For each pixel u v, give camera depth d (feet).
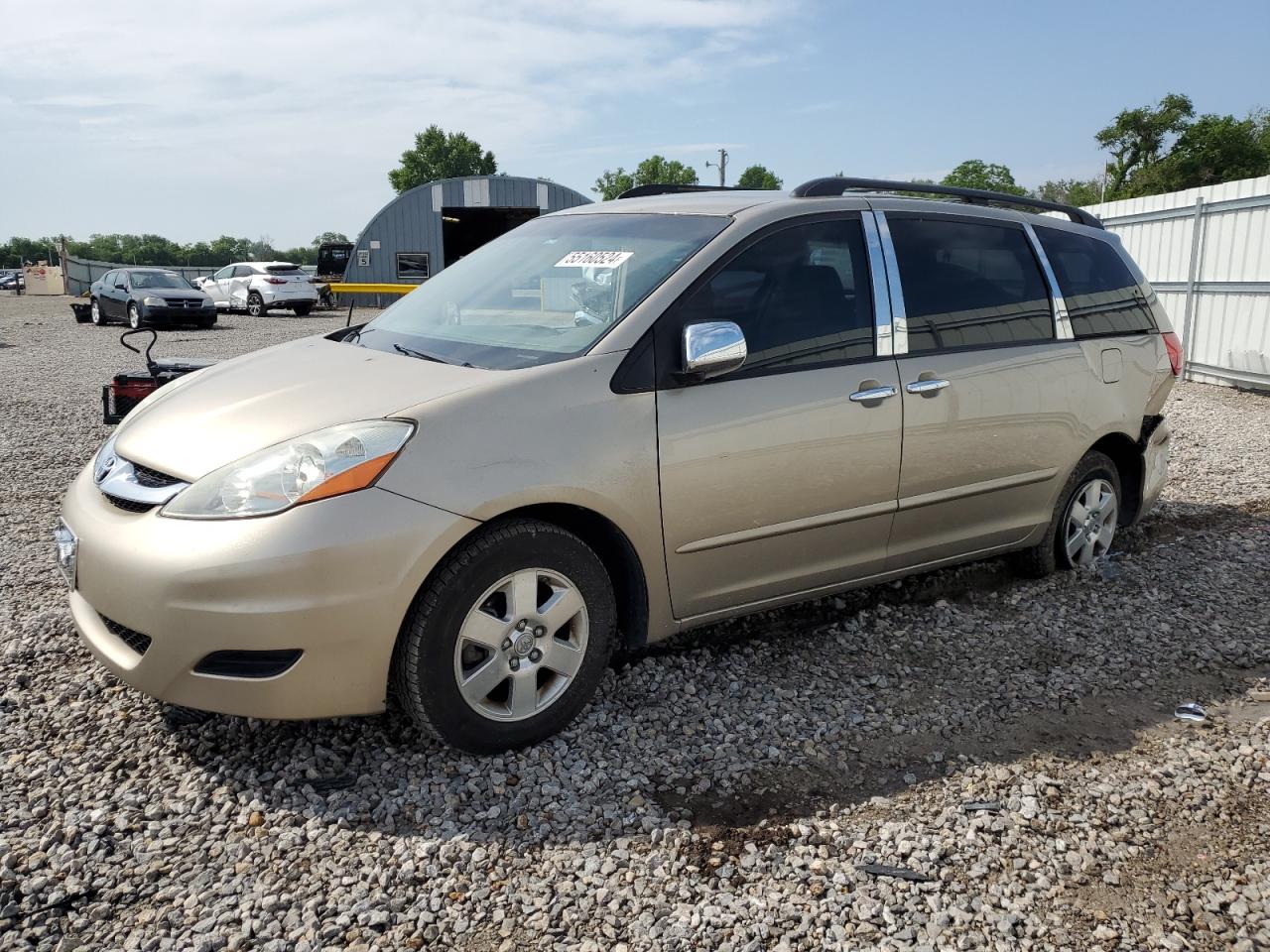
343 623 9.11
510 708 10.29
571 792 9.74
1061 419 14.87
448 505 9.42
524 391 10.12
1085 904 8.32
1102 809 9.70
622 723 11.18
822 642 13.62
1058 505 15.60
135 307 71.26
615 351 10.71
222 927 7.77
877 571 13.43
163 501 9.52
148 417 11.02
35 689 11.60
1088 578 16.03
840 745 10.91
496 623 9.98
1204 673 12.96
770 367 11.75
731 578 11.86
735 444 11.30
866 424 12.39
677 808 9.62
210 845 8.81
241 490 9.20
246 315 93.61
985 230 14.51
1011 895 8.41
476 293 13.03
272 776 9.89
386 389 10.28
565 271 12.43
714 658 13.00
